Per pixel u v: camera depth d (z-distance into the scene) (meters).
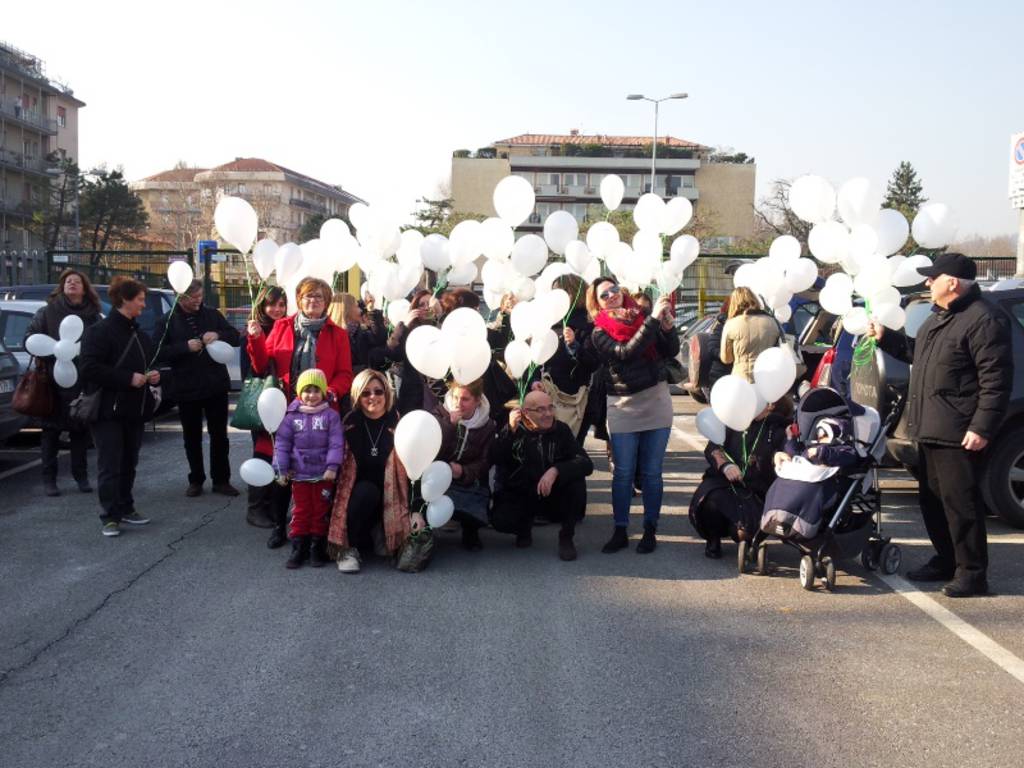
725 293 17.36
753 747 3.43
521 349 5.98
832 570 5.26
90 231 55.38
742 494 5.78
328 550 5.74
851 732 3.54
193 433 7.68
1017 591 5.27
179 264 7.22
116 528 6.45
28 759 3.35
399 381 6.84
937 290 5.14
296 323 6.38
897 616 4.87
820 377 8.00
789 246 6.79
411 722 3.63
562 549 5.98
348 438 5.85
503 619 4.82
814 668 4.17
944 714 3.70
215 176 82.06
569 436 6.02
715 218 60.78
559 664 4.21
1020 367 6.45
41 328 7.77
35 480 8.45
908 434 5.45
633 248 6.75
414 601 5.11
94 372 6.25
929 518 5.45
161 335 7.41
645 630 4.66
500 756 3.37
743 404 5.43
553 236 7.08
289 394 6.29
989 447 6.51
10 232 58.53
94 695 3.88
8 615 4.86
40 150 64.56
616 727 3.59
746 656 4.31
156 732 3.55
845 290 6.34
